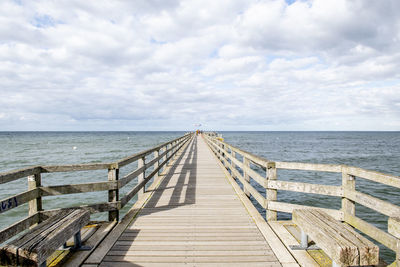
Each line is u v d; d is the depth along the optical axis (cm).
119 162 383
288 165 373
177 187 649
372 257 188
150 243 326
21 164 2136
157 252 302
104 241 325
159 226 385
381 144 5522
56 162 2241
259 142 6041
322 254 286
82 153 3081
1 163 2202
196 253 300
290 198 1022
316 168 348
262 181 400
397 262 183
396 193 1119
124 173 1684
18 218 818
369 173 280
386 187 1222
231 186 660
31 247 193
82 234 339
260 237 344
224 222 402
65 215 279
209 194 579
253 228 377
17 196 279
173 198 545
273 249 304
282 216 808
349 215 317
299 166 364
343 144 5406
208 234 355
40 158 2553
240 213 446
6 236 254
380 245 632
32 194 308
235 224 393
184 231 366
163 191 607
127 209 879
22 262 191
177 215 436
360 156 2839
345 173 328
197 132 6109
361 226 290
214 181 724
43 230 230
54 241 217
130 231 366
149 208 475
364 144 5459
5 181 256
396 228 183
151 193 582
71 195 1070
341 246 187
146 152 555
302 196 1052
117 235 345
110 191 386
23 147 4234
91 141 6525
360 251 187
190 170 917
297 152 3372
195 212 452
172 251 304
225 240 335
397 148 4256
